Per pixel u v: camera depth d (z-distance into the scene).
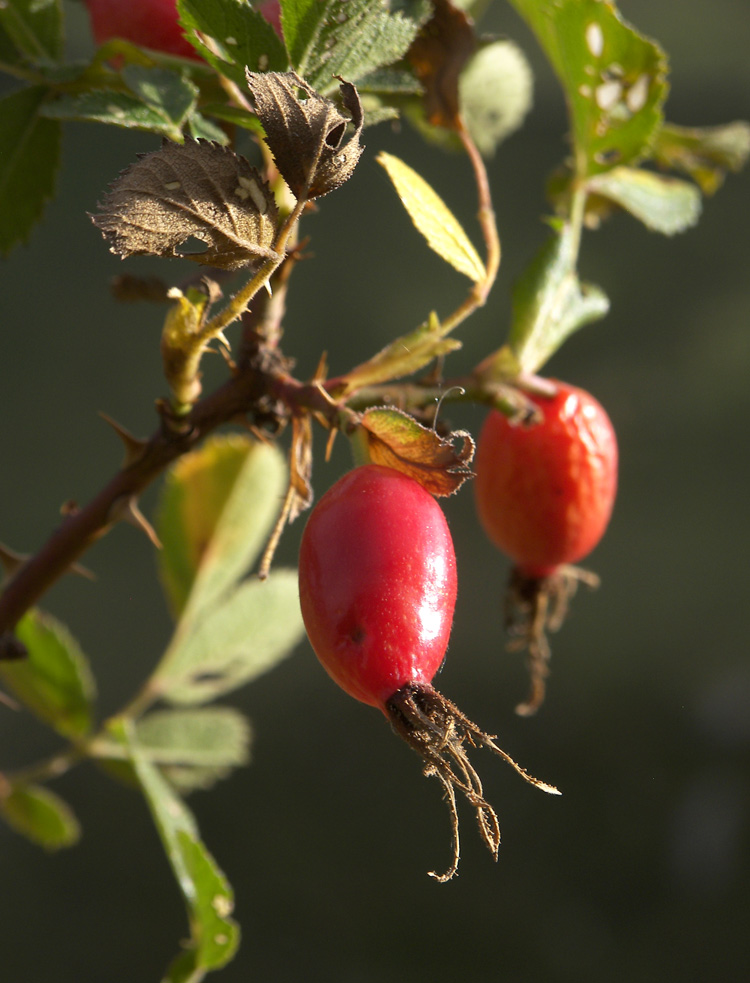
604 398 1.58
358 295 1.64
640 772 1.16
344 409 0.39
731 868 1.05
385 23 0.38
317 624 0.38
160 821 0.40
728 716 1.21
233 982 0.94
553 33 0.42
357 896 1.00
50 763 0.44
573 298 0.42
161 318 1.63
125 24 0.40
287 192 0.39
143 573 1.33
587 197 0.45
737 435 1.54
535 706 0.44
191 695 0.44
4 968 0.91
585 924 1.03
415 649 0.38
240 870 1.03
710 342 1.65
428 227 0.39
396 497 0.38
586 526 0.42
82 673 0.43
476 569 1.37
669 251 1.77
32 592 0.40
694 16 2.12
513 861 1.07
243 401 0.39
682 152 0.46
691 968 0.99
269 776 1.15
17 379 1.52
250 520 0.44
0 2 0.40
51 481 1.38
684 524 1.45
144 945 0.94
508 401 0.41
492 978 0.95
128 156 1.56
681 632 1.29
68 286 1.63
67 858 1.03
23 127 0.40
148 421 1.48
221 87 0.39
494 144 0.46
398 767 1.16
